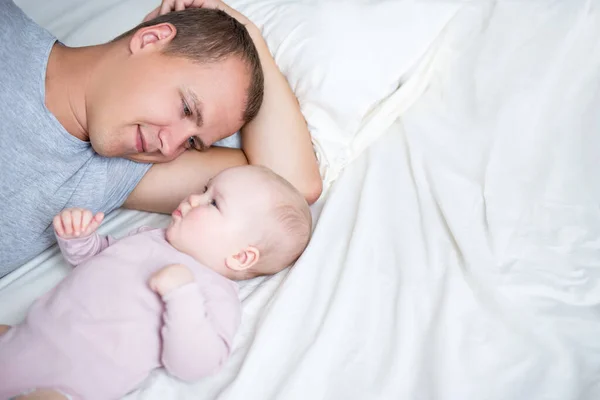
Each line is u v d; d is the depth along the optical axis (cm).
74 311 97
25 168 113
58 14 177
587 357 98
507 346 100
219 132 122
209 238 112
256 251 112
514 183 126
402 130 143
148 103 112
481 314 105
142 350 97
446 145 136
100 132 113
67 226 107
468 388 94
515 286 108
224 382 99
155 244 110
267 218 114
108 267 103
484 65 138
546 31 135
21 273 121
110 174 125
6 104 110
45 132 113
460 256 116
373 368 99
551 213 123
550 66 133
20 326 97
